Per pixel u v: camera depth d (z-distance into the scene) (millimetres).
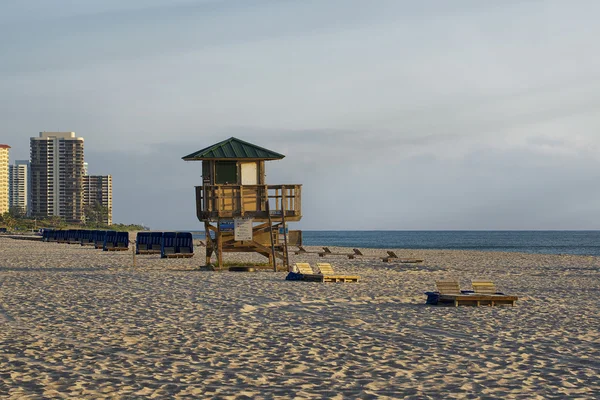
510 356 11031
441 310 16906
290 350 11445
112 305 17172
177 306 17047
